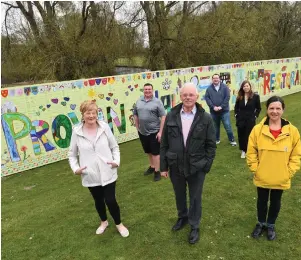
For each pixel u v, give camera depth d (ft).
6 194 18.47
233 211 13.58
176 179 11.44
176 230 12.42
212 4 59.88
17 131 21.35
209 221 12.90
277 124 10.44
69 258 11.43
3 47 49.29
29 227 13.98
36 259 11.59
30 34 48.03
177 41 56.90
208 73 34.04
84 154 11.17
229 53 57.98
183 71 31.24
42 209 15.72
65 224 13.88
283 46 79.05
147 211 14.24
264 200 11.19
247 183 16.34
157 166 17.81
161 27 55.72
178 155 10.84
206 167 10.87
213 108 22.44
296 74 49.47
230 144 23.66
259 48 63.72
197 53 57.98
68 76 48.57
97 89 24.94
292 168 10.37
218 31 57.11
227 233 12.01
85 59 49.75
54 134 23.31
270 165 10.44
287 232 11.76
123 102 26.96
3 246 12.59
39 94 21.95
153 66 57.62
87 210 15.06
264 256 10.57
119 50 53.52
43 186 19.17
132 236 12.34
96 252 11.61
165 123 11.02
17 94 20.92
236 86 37.93
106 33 51.75
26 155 22.06
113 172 11.56
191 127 10.44
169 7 56.34
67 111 23.66
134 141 27.96
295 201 14.05
